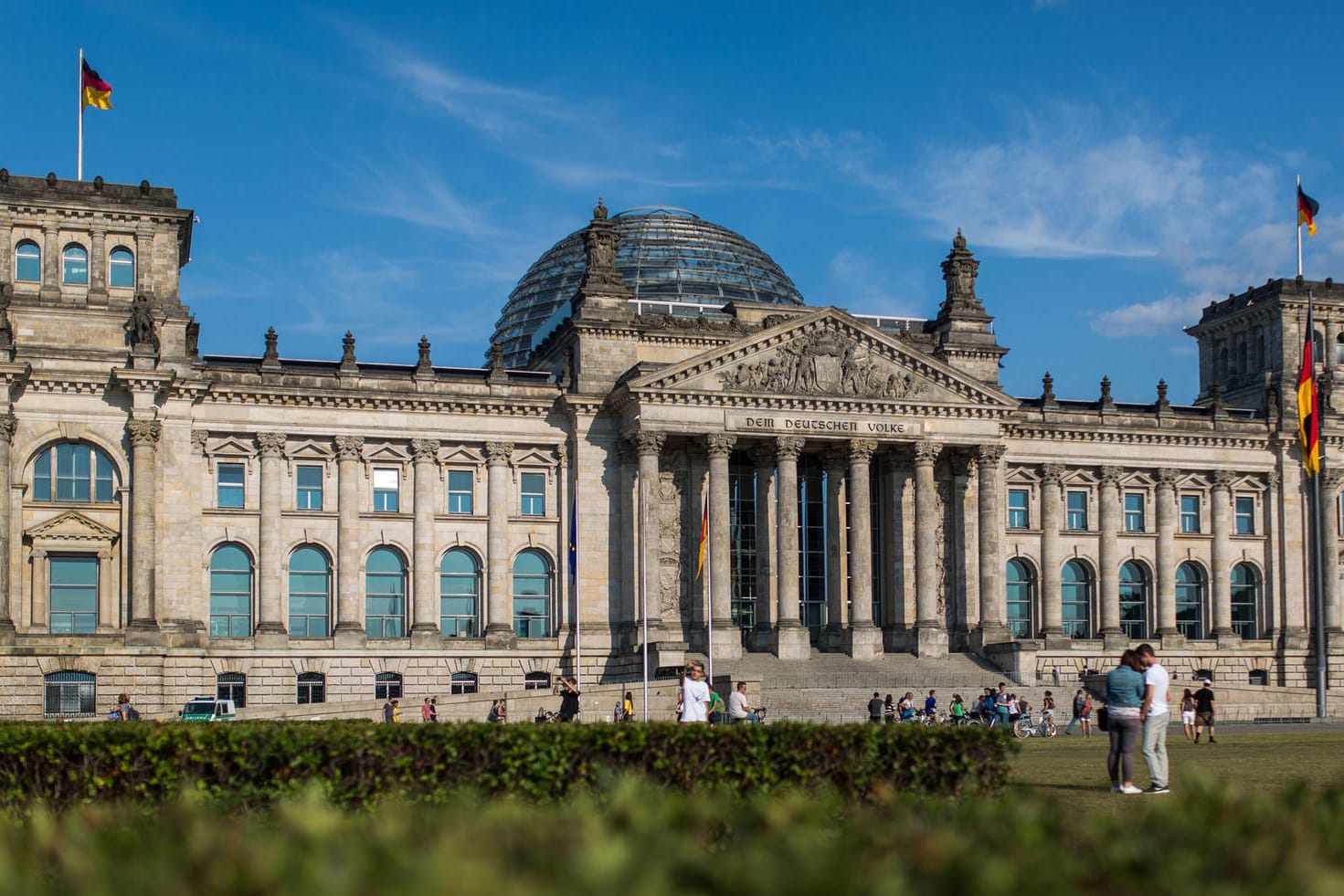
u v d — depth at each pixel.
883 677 134.25
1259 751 76.62
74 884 19.03
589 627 139.75
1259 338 173.62
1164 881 19.92
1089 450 158.50
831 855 19.69
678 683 118.44
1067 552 157.75
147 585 126.06
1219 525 162.62
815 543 147.00
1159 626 159.75
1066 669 153.38
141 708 124.19
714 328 144.62
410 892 16.44
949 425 144.00
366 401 136.88
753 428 137.88
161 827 25.86
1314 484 154.75
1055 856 20.58
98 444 126.94
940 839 20.62
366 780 43.19
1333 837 23.02
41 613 125.50
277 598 133.38
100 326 128.50
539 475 142.75
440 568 140.00
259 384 133.62
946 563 148.75
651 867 18.31
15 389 124.44
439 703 114.44
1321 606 142.88
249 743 43.66
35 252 128.62
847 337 141.12
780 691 127.56
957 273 154.88
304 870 18.05
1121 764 49.91
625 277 173.88
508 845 20.25
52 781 43.84
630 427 138.00
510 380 142.88
